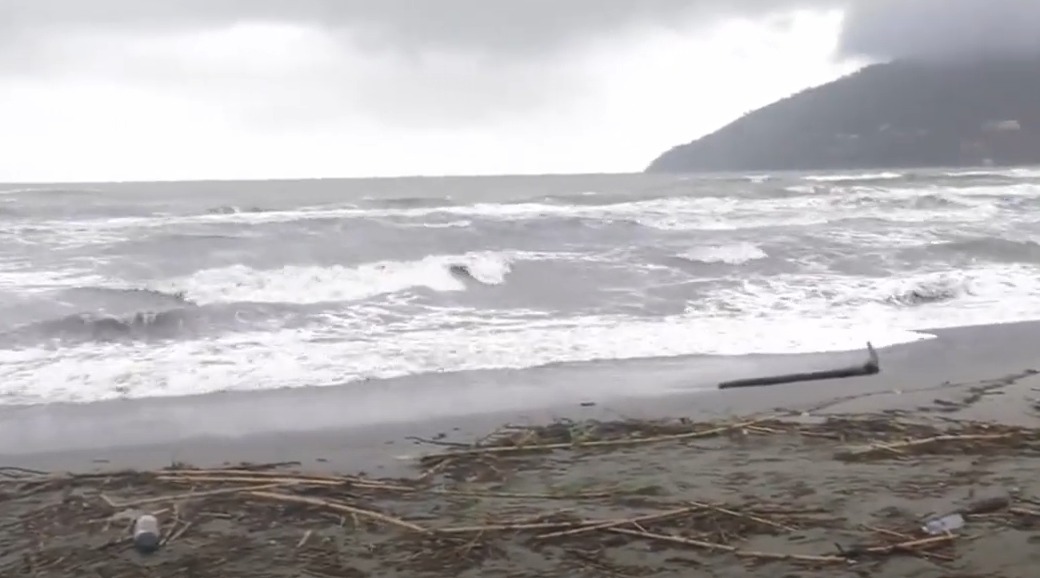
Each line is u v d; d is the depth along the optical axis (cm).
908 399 811
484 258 1502
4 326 1063
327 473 607
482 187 4962
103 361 944
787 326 1173
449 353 1002
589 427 706
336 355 985
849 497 550
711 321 1195
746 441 673
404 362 962
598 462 626
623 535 493
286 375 905
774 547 478
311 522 516
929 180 3647
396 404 808
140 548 480
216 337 1060
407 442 691
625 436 685
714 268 1534
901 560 460
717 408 789
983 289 1441
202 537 496
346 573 454
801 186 3419
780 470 604
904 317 1249
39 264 1437
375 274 1385
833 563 458
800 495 555
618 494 561
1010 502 535
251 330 1097
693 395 840
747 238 1778
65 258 1486
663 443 669
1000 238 1817
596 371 937
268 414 774
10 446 686
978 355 1024
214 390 852
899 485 570
